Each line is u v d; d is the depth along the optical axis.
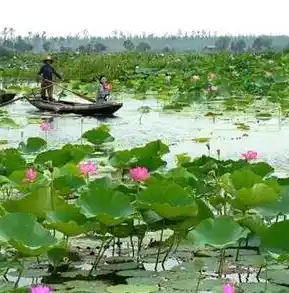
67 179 6.96
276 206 5.96
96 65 33.97
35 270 5.59
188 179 6.98
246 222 5.57
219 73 30.08
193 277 5.38
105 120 18.09
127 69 34.78
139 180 6.53
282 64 32.75
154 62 38.03
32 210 5.78
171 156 11.88
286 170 10.52
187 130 15.72
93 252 6.07
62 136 14.96
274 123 16.55
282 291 4.91
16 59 50.81
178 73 31.84
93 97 25.67
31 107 21.80
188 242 6.24
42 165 8.62
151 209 5.47
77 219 5.52
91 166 7.70
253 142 13.62
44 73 21.31
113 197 5.62
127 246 6.27
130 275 5.44
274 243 5.21
